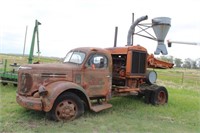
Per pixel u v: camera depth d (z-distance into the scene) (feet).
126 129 19.52
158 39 32.27
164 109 27.43
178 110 27.37
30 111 23.08
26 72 21.27
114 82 29.35
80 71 22.84
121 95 28.04
